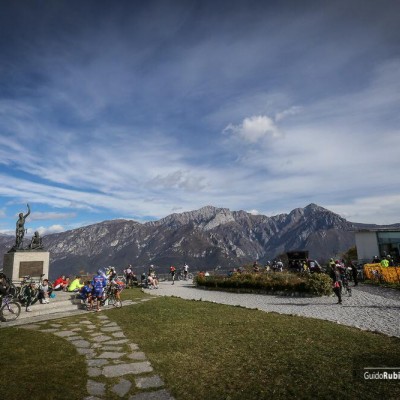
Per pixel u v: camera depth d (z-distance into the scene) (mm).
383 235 42375
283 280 24594
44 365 8695
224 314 16031
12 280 24188
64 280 26156
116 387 7406
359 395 6652
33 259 25234
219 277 31094
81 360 9219
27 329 13031
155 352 10008
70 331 12922
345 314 15492
